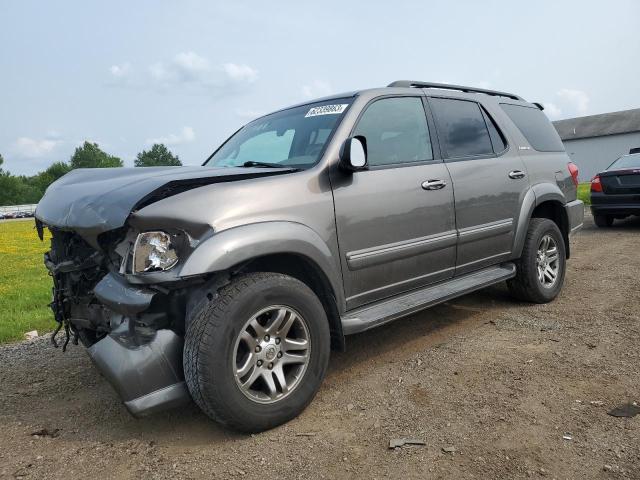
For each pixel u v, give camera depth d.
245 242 2.79
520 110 5.44
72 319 3.42
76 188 3.31
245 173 3.10
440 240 4.00
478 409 3.02
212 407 2.70
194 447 2.80
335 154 3.42
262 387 2.95
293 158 3.63
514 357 3.77
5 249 17.72
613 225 11.28
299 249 3.04
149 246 2.70
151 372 2.71
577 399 3.07
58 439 2.99
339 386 3.47
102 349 2.75
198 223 2.72
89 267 3.12
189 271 2.62
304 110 4.10
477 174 4.39
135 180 3.02
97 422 3.19
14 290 8.05
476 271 4.57
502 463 2.47
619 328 4.30
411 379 3.50
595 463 2.44
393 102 4.00
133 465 2.66
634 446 2.57
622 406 2.96
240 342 2.85
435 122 4.28
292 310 3.00
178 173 3.19
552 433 2.72
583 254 7.94
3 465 2.72
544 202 5.37
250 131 4.48
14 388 3.82
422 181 3.89
